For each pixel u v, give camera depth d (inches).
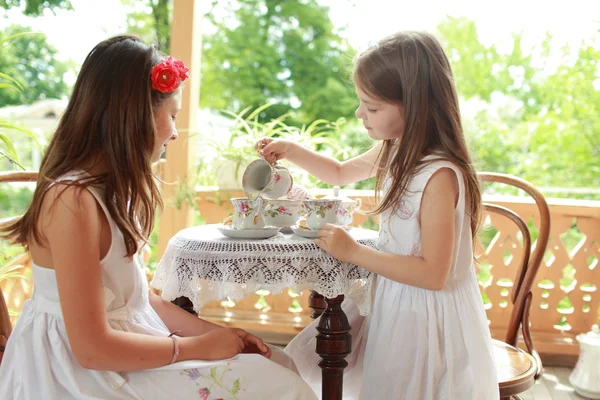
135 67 52.2
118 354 48.8
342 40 340.5
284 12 342.3
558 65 252.8
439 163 58.4
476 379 59.1
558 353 108.6
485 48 274.7
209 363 52.1
